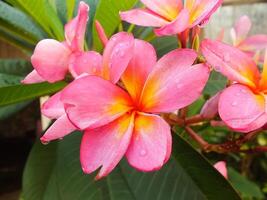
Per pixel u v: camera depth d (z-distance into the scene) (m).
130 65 0.13
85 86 0.12
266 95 0.13
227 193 0.15
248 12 0.53
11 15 0.20
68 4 0.18
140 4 0.20
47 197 0.18
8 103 0.17
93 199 0.17
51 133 0.13
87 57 0.14
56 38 0.19
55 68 0.15
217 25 0.50
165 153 0.12
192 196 0.16
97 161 0.12
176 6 0.15
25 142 0.68
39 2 0.18
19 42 0.22
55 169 0.19
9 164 0.69
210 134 0.34
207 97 0.23
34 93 0.17
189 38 0.15
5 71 0.21
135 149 0.12
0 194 0.65
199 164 0.16
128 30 0.19
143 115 0.13
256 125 0.12
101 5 0.17
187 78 0.13
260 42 0.20
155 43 0.22
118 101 0.13
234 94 0.13
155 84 0.13
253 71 0.14
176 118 0.17
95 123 0.12
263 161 0.55
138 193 0.17
